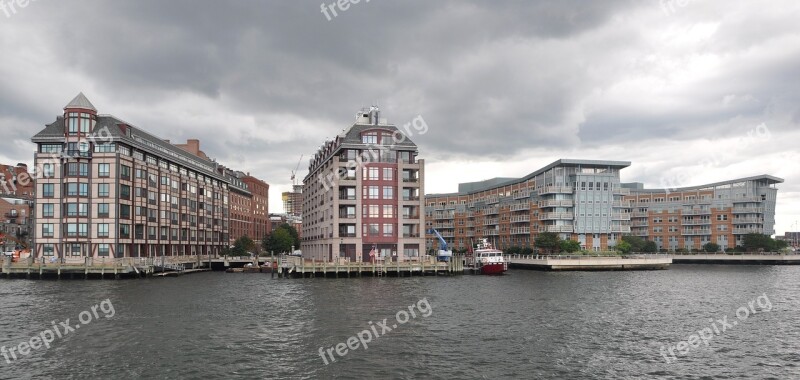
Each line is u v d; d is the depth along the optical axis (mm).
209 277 96812
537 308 54062
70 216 97125
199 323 45344
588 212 142875
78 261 93438
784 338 40500
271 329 42875
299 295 64875
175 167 123938
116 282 84125
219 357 34281
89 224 96938
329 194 110875
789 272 111188
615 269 117125
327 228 112375
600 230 142875
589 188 143250
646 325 45219
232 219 167125
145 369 31703
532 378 30297
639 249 145500
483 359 34031
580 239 142125
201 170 137125
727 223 160625
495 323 45656
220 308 53719
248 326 44094
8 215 143000
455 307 54438
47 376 30406
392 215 106688
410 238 107000
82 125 98250
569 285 78875
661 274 104250
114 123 100938
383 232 106062
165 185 117750
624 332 42281
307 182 146875
